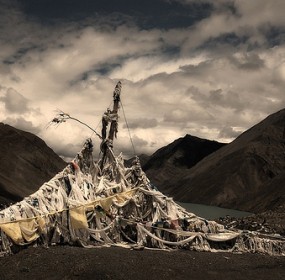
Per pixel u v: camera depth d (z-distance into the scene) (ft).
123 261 83.05
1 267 78.79
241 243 107.76
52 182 99.35
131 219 102.83
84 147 108.78
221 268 88.53
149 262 84.79
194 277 81.66
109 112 116.98
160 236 101.81
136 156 115.55
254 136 653.30
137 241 99.35
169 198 109.70
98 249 90.33
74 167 104.68
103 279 75.31
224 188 524.52
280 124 648.79
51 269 78.13
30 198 92.79
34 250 85.51
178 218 106.73
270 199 408.05
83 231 94.58
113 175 112.37
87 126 114.21
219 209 430.61
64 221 92.94
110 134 116.37
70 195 98.63
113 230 100.32
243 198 465.06
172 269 83.46
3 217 84.94
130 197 106.83
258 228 157.07
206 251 102.12
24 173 406.00
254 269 90.33
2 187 318.86
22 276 75.66
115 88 117.91
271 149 598.75
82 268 77.66
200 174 611.06
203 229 107.45
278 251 111.14
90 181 106.73
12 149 440.04
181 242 101.09
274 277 86.12
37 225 88.48
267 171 561.02
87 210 97.30
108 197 103.14
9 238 84.43
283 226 162.91
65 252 85.20
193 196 547.49
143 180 112.68
